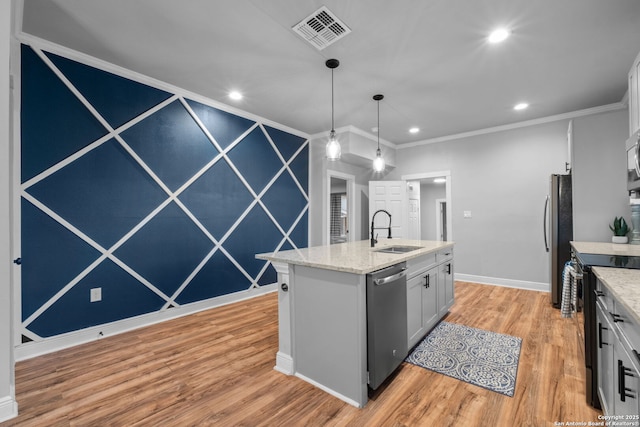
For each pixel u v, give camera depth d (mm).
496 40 2389
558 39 2367
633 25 2180
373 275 1822
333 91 3383
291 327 2137
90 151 2686
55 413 1684
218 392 1897
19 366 2205
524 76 2996
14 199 2277
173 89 3266
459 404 1758
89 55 2639
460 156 5008
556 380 1979
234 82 3170
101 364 2240
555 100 3611
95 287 2705
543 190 4258
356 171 5754
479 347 2479
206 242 3605
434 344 2549
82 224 2635
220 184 3764
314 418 1654
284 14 2102
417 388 1927
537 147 4301
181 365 2232
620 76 2990
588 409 1683
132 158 2959
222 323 3111
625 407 1177
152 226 3105
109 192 2801
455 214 5031
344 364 1841
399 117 4230
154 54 2629
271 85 3229
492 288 4430
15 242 2283
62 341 2512
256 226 4227
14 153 2277
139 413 1690
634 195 2674
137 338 2721
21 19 2141
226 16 2123
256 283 4215
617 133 2812
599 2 1948
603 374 1568
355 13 2078
